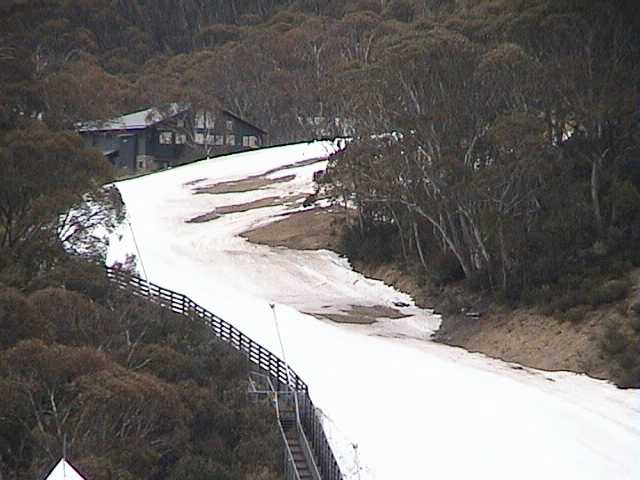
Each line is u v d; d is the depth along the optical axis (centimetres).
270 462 6216
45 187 8719
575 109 10819
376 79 11256
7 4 12412
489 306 10212
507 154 10112
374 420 7188
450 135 10631
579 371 8669
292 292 11544
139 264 12375
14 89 10869
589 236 10406
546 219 10656
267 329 9619
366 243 12562
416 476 6353
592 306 9438
